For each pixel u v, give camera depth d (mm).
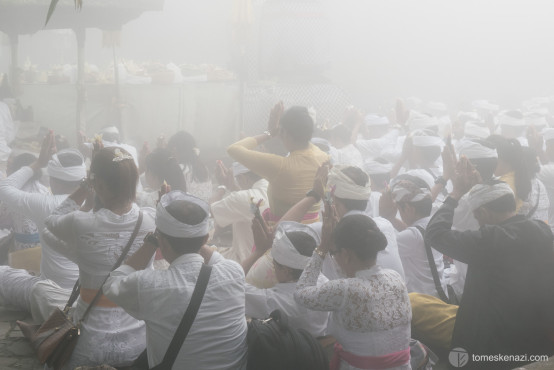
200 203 3615
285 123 4941
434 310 4676
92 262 3863
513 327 4098
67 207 4156
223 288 3559
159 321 3480
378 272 3730
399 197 4949
